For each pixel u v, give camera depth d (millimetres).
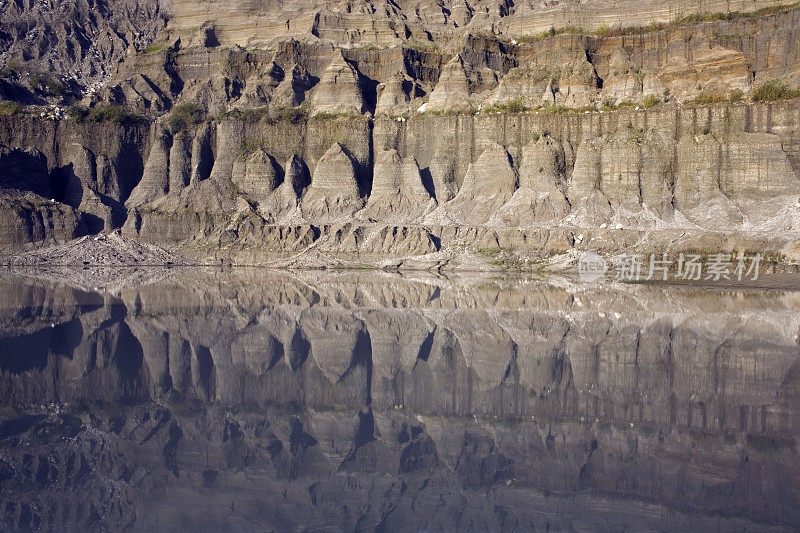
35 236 105438
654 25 123938
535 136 110250
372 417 31859
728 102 103000
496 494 24375
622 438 29297
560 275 90312
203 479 25375
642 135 105000
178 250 108125
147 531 21438
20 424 30219
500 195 107562
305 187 116062
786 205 95125
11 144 116250
